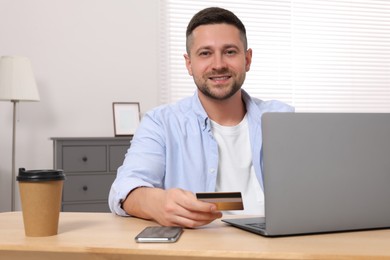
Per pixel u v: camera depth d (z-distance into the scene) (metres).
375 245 0.83
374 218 0.96
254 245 0.83
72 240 0.89
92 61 3.36
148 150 1.50
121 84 3.41
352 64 3.95
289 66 3.81
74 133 3.33
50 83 3.29
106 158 2.99
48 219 0.92
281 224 0.90
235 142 1.61
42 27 3.28
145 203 1.11
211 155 1.56
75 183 2.92
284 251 0.78
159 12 3.52
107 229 1.02
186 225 1.00
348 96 3.94
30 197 0.91
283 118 0.91
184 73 3.56
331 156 0.93
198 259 0.79
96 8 3.37
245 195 1.57
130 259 0.82
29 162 3.26
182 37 3.56
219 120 1.62
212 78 1.53
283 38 3.79
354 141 0.94
